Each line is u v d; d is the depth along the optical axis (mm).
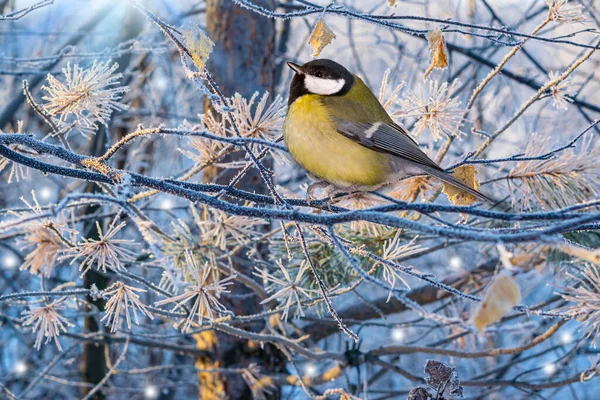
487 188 11102
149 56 15961
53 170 6367
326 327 11625
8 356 16594
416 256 9555
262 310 11109
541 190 8258
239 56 11188
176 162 15625
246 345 11383
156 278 15102
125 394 15594
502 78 13945
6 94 17609
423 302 11367
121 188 4750
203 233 8695
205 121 7691
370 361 10008
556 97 7664
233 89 11125
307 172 7918
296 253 8875
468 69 15195
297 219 5602
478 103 13578
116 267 7539
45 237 6992
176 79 15977
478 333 4195
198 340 11648
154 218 14562
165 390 15820
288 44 17656
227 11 11172
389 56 16703
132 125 14539
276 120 7703
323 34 6250
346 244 7297
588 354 11742
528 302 15391
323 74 7883
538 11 13180
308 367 11750
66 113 7164
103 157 6184
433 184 8750
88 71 7125
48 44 16000
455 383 5434
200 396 11758
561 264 9820
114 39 15508
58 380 11891
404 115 8219
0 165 7383
